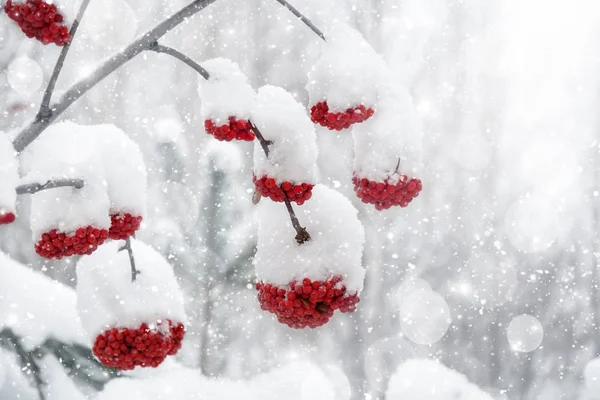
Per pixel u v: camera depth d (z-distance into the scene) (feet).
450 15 27.89
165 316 7.65
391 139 7.28
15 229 19.69
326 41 7.29
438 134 28.32
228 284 19.38
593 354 27.68
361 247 7.59
